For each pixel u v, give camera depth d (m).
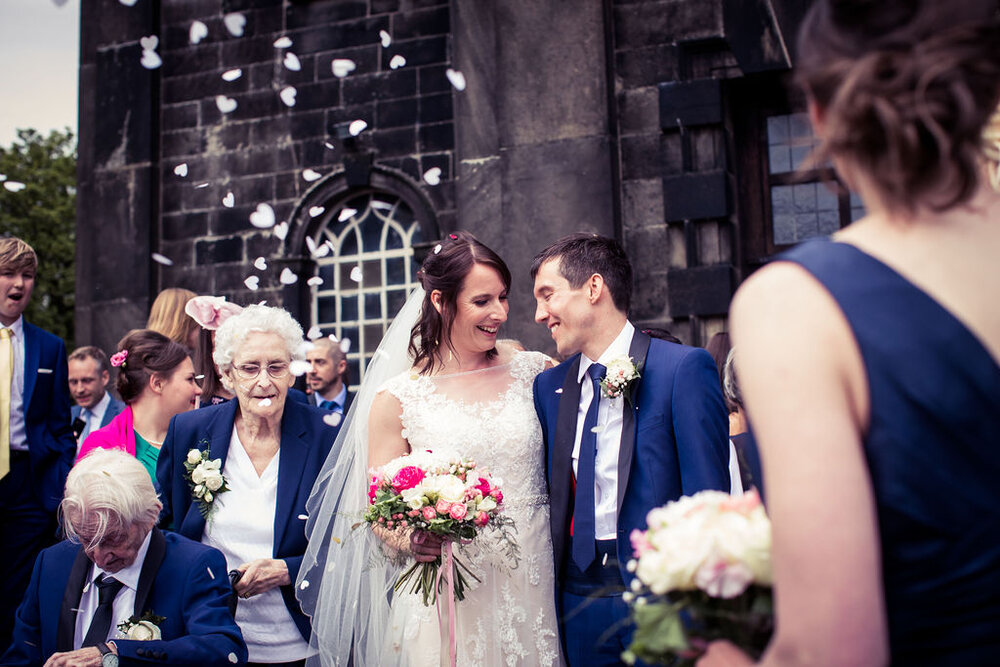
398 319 3.79
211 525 3.61
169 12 10.48
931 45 1.09
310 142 9.85
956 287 1.10
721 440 2.86
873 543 1.01
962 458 1.05
